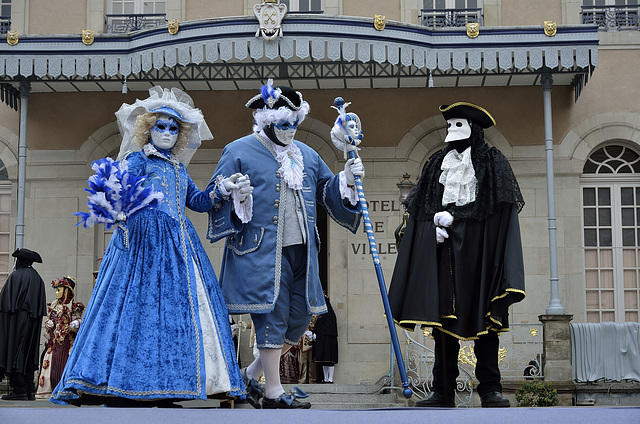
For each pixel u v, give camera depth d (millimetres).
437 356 7098
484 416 4152
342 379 17641
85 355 5812
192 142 6953
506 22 18219
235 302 6520
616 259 17984
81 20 18672
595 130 18062
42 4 18703
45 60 16219
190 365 5922
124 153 6766
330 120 18391
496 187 6766
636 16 18297
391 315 6352
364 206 6664
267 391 6547
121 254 6203
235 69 17297
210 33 15641
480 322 6613
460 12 18375
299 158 6777
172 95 6820
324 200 6902
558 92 18172
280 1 18500
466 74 17094
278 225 6570
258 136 6777
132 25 18734
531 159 18078
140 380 5781
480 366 6957
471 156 6961
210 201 6582
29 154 18609
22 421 4133
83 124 18656
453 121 7055
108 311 5996
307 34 15547
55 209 18500
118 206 6172
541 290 17703
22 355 13406
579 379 15570
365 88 18391
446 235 6773
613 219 18078
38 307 13648
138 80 17500
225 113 18531
